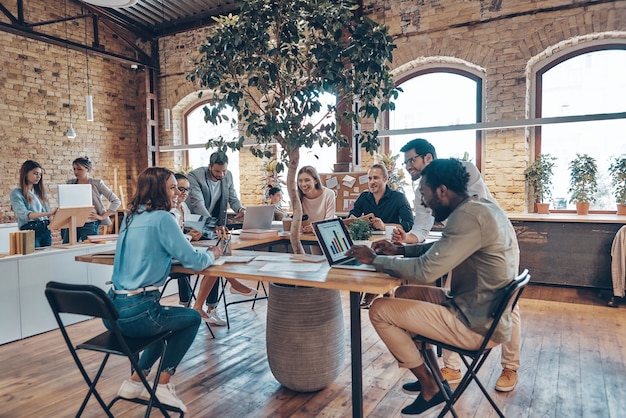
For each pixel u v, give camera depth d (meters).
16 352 3.67
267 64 2.74
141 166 9.95
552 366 3.28
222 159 3.03
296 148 2.98
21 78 7.89
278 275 2.32
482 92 7.02
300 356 2.79
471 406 2.71
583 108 6.41
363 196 4.60
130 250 2.40
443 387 2.22
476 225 2.03
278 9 2.67
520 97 6.46
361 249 2.35
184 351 2.52
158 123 9.91
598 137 6.30
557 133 6.53
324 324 2.82
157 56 9.81
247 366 3.34
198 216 3.79
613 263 4.86
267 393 2.91
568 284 5.54
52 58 8.37
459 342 2.13
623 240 4.81
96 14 8.83
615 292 4.85
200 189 4.45
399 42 7.22
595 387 2.94
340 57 2.78
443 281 3.21
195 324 2.53
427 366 2.29
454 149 7.20
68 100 8.65
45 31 8.26
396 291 2.65
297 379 2.81
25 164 5.07
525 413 2.62
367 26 2.71
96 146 9.17
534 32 6.32
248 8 2.66
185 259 2.39
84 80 8.93
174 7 9.00
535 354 3.51
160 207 2.50
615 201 5.84
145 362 2.56
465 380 2.11
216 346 3.75
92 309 2.06
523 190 6.50
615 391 2.88
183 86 9.55
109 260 2.82
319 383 2.85
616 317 4.48
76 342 3.91
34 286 4.06
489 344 2.13
